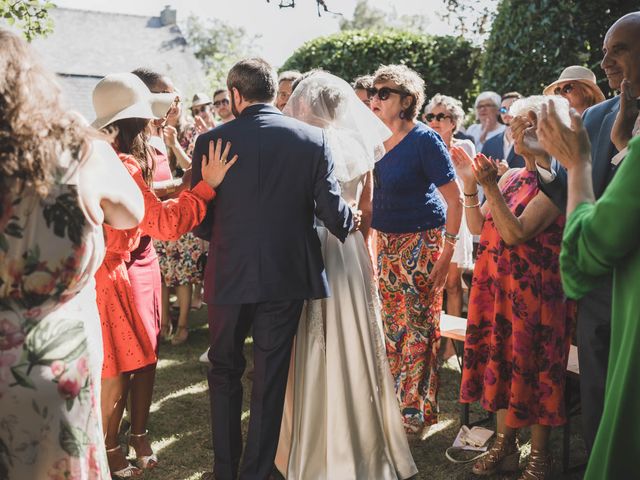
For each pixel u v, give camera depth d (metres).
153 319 3.20
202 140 2.95
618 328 1.83
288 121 2.91
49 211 1.78
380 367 3.22
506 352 3.06
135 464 3.34
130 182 2.05
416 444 3.61
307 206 2.92
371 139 3.22
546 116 1.88
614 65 2.54
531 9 6.15
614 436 1.77
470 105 9.12
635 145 1.67
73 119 1.84
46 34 4.01
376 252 3.93
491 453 3.22
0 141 1.71
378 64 8.99
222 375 3.00
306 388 3.07
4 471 1.81
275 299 2.84
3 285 1.77
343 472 3.04
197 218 2.84
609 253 1.73
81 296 1.93
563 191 2.77
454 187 3.63
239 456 3.04
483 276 3.17
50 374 1.81
